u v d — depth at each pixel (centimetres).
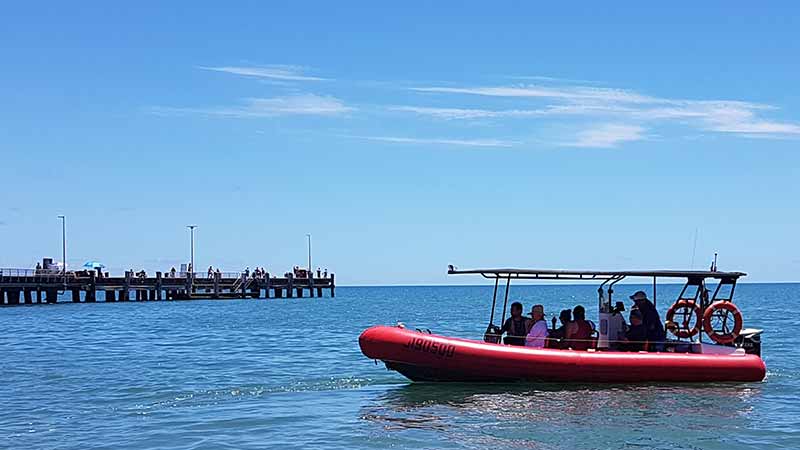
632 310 1936
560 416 1571
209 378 2166
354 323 4578
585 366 1819
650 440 1401
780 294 11919
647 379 1845
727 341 1934
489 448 1353
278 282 8044
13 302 6438
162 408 1723
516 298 10731
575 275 1891
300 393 1892
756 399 1727
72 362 2570
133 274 7138
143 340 3422
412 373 1861
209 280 7475
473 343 1831
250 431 1490
